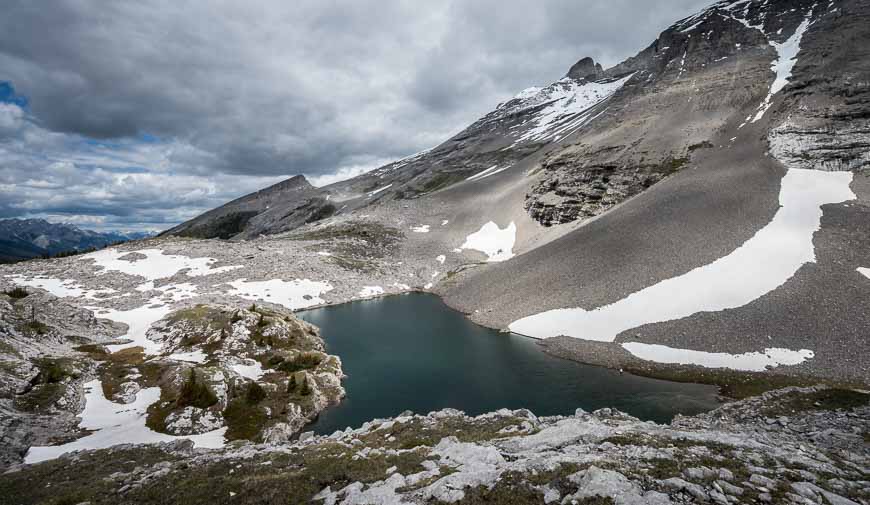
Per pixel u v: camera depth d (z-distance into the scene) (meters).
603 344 63.88
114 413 45.22
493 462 18.34
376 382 59.06
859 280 57.78
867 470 18.36
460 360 66.19
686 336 59.22
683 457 17.36
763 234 73.31
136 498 18.84
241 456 25.22
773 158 97.56
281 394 51.75
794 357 50.56
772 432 30.19
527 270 97.56
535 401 49.84
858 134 90.75
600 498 13.23
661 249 79.56
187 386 47.59
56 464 28.11
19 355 48.84
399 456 21.34
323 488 17.86
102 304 93.12
